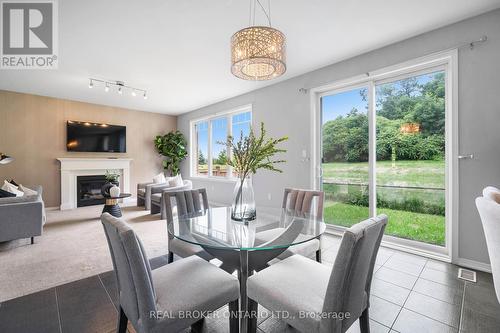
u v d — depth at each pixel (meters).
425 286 2.06
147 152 6.71
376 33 2.67
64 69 3.65
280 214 2.33
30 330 1.54
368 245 1.14
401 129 3.01
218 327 1.59
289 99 4.07
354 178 3.42
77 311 1.74
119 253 1.15
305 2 2.15
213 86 4.48
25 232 3.01
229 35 2.71
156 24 2.49
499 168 2.23
